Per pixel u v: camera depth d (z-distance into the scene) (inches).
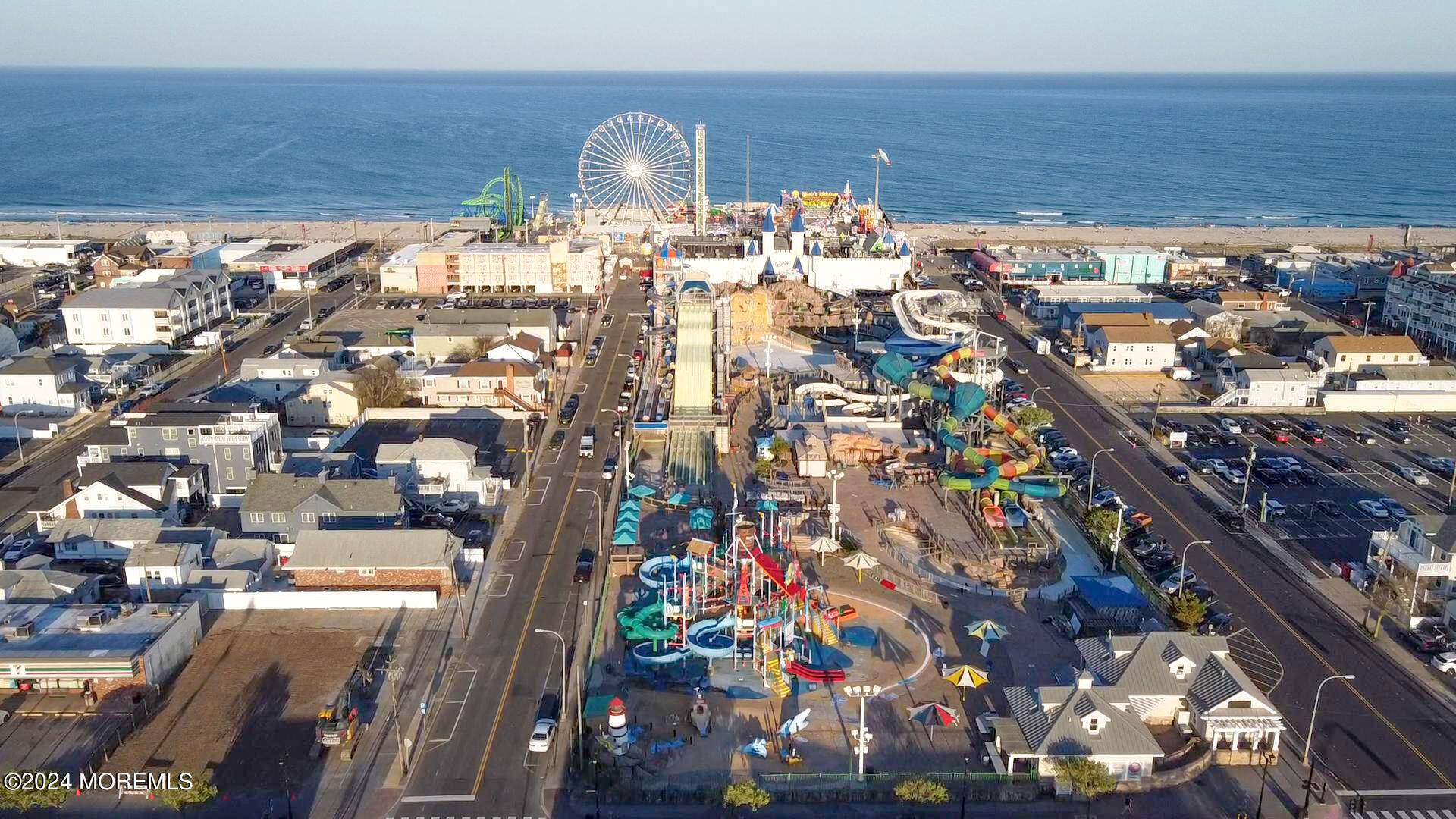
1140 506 5305.1
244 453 5216.5
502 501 5319.9
